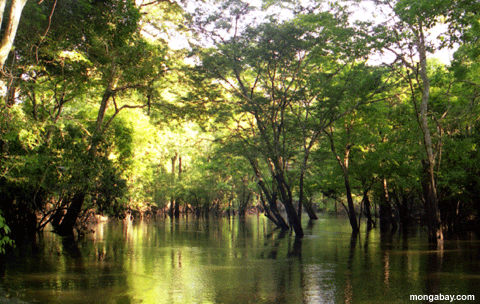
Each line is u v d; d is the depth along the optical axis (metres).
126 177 35.06
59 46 18.55
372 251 21.09
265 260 18.30
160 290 12.24
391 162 31.75
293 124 28.58
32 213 27.58
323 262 17.64
